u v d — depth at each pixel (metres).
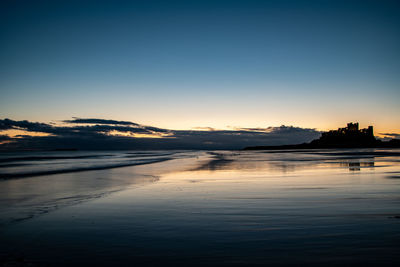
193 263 4.55
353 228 6.21
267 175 19.14
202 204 9.27
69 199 10.74
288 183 14.55
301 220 6.98
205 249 5.14
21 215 8.05
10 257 4.92
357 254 4.75
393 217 7.16
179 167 29.50
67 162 42.25
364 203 8.99
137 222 7.09
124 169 27.20
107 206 9.20
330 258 4.62
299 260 4.57
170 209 8.57
